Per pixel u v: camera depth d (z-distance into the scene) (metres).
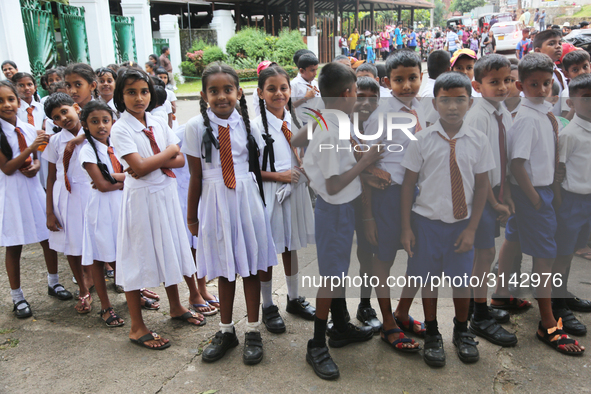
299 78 3.99
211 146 2.29
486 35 20.03
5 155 2.86
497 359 2.31
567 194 2.24
